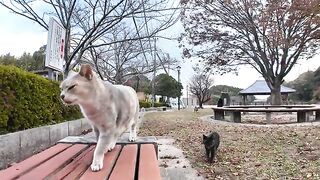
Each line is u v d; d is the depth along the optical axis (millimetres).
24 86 2205
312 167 2289
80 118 3742
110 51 12336
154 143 1466
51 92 2822
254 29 9227
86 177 880
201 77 16641
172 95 18203
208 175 2213
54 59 3045
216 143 2625
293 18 8562
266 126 5000
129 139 1524
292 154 2756
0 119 1859
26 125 2207
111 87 1147
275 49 9359
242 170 2314
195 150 3074
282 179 2062
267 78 9734
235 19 9328
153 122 5984
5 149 1769
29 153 2084
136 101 1409
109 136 1068
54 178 866
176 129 4789
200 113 9508
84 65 1014
